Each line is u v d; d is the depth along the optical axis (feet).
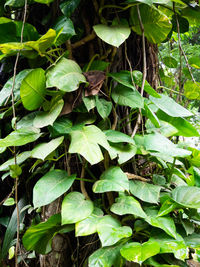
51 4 4.04
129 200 2.98
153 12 3.51
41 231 3.15
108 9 3.67
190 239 3.07
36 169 4.50
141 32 3.67
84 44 3.78
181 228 3.25
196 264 4.93
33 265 4.40
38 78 2.91
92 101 3.23
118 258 2.64
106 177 2.98
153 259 2.65
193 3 4.13
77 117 3.43
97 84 3.24
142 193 3.16
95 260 2.60
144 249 2.38
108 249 2.73
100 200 3.59
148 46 4.74
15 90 3.58
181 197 3.15
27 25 3.30
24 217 4.50
